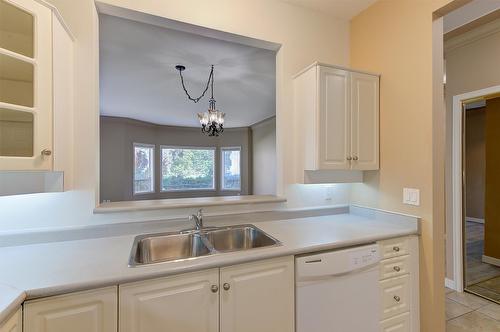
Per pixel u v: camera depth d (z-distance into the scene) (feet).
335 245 4.86
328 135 6.16
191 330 3.84
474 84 8.26
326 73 6.16
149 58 9.80
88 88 5.09
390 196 6.56
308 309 4.59
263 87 13.24
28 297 2.98
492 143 9.64
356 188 7.56
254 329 4.22
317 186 7.28
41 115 3.86
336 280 4.83
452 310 7.31
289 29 6.99
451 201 8.76
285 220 6.78
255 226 6.13
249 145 24.62
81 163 5.05
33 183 4.45
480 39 8.11
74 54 5.00
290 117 6.95
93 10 5.16
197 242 5.51
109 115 19.93
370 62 7.15
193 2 5.97
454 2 5.31
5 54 3.54
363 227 6.00
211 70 10.98
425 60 5.80
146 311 3.58
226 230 5.90
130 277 3.45
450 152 8.83
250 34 6.54
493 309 7.36
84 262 3.88
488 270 9.53
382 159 6.77
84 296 3.29
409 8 6.14
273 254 4.31
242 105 16.79
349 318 4.93
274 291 4.36
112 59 9.90
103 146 20.15
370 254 5.12
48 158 3.96
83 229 5.04
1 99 3.54
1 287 3.05
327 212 7.39
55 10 4.08
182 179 24.86
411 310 5.74
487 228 9.89
